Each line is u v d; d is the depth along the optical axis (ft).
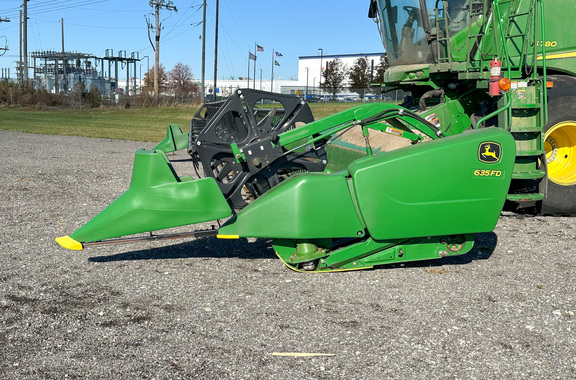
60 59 214.07
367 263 13.89
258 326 10.73
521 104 18.03
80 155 39.75
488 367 9.27
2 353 9.50
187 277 13.51
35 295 12.16
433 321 11.09
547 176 19.34
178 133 30.73
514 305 11.96
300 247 13.69
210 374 8.91
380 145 19.24
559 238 17.57
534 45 18.78
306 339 10.21
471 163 13.25
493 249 16.30
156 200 13.30
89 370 8.98
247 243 16.63
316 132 14.12
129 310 11.41
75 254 15.31
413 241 13.94
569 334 10.54
